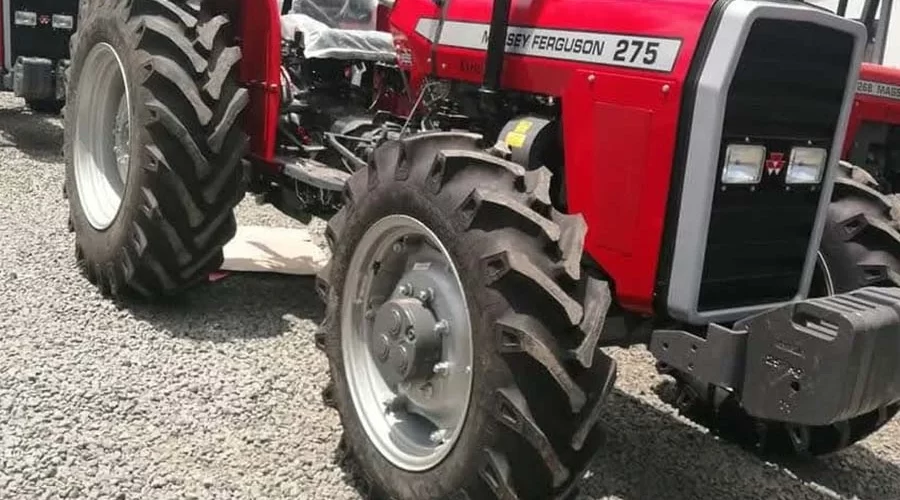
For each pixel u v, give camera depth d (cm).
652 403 375
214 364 357
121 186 429
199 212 385
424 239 273
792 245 289
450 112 357
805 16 264
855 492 326
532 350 232
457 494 250
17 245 474
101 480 274
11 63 779
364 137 420
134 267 392
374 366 289
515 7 321
